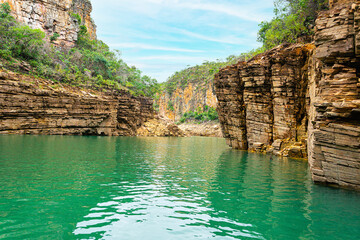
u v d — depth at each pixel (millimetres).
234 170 15844
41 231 6227
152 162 18391
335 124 11203
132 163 17406
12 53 45031
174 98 177875
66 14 73938
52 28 70625
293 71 23609
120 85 67688
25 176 11742
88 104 45688
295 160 20938
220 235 6383
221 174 14461
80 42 80812
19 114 36750
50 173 12625
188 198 9477
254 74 26531
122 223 6930
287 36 31875
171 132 72188
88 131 47469
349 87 11672
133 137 51188
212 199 9438
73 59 65125
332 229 6887
